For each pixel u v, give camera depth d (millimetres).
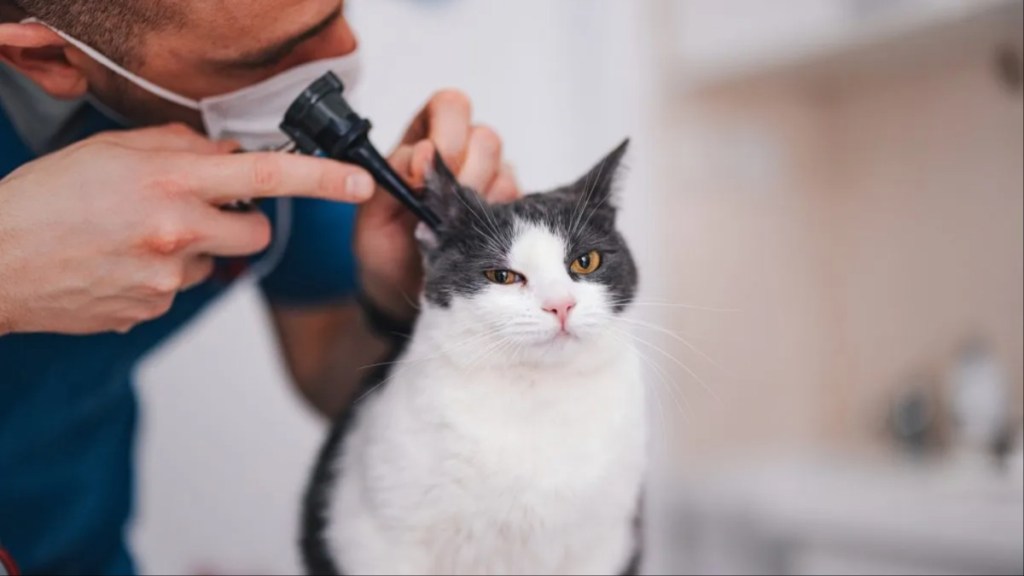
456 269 1152
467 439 1058
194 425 2055
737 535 2240
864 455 2393
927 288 2365
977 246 2230
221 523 2064
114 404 1474
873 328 2518
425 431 1074
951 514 1808
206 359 2055
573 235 1181
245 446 2084
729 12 2324
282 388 2094
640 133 2336
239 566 2055
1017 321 2135
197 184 961
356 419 1229
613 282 1187
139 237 949
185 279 1083
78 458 1418
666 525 2348
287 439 2086
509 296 1126
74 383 1323
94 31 970
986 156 2193
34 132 1166
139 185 951
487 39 2129
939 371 2330
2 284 952
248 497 2076
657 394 1368
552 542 1101
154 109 1136
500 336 1104
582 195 1227
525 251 1150
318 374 1633
